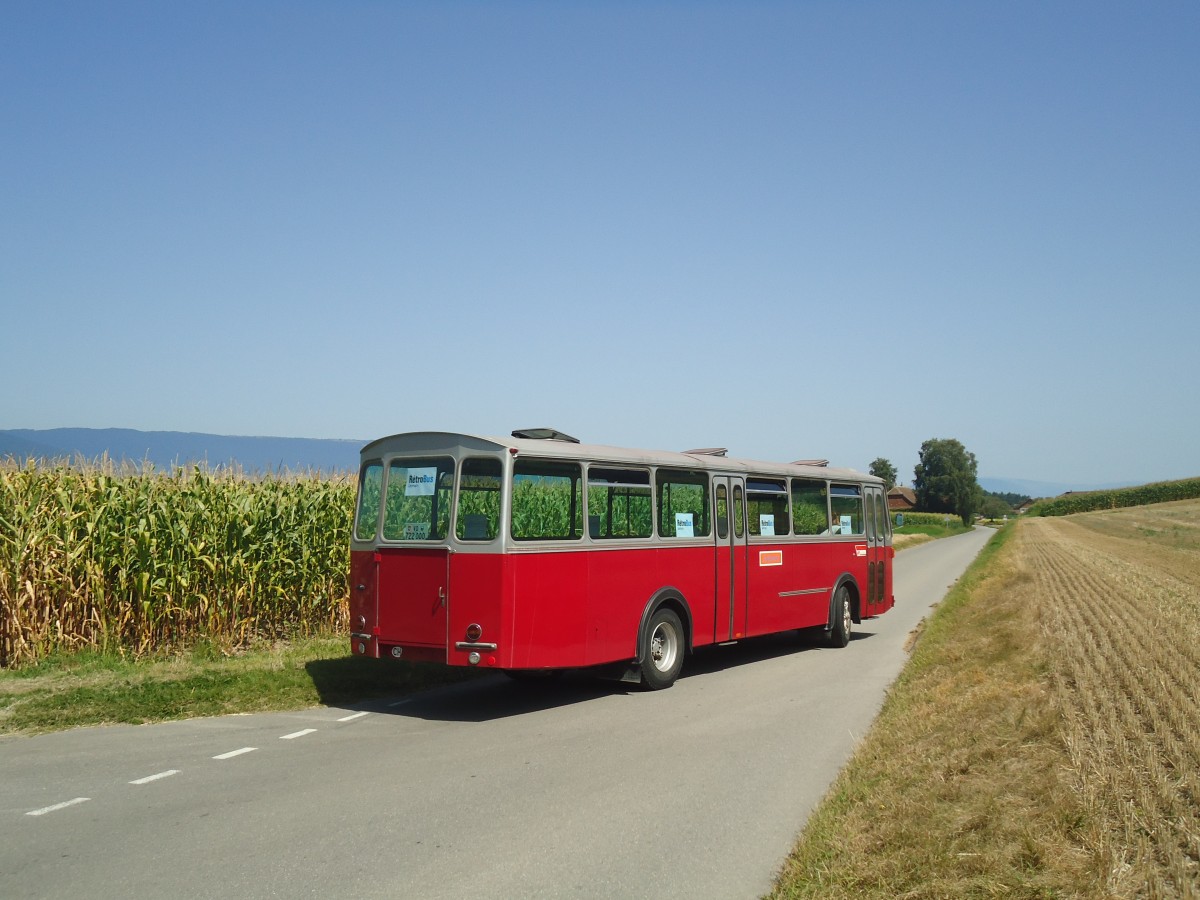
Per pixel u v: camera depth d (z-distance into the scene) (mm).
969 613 19609
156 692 10469
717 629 13102
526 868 5551
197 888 5199
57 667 11742
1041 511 142750
